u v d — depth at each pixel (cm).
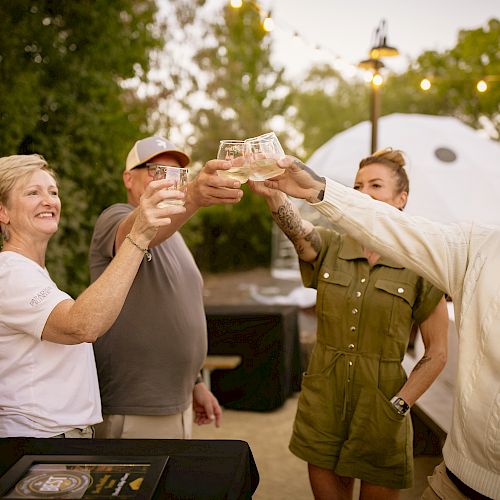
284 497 384
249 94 1742
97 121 620
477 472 167
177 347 263
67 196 580
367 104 2628
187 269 278
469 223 184
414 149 1010
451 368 373
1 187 201
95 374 218
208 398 312
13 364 191
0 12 522
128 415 260
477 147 1059
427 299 229
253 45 1688
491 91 1433
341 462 234
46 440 179
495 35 1356
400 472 232
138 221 178
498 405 160
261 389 547
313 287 256
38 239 206
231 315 548
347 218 184
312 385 243
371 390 230
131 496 139
